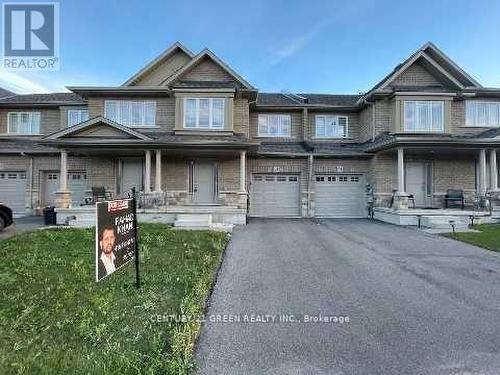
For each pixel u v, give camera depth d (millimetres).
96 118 16438
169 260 8227
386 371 3721
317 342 4375
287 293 6262
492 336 4586
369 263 8578
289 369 3748
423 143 16578
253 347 4230
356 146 21344
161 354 3777
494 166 17562
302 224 16391
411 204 19375
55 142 16219
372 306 5652
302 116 22109
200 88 18219
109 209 5496
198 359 3939
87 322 4562
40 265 7602
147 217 15977
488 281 7141
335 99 23688
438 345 4316
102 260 5250
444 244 11148
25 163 20984
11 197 21000
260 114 22188
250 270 7824
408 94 18688
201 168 19375
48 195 21219
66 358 3678
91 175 19312
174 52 20594
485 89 19172
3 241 10625
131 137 16594
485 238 11930
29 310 4949
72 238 11156
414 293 6328
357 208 20281
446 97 18828
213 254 9094
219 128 18312
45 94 23594
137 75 19844
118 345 3951
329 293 6289
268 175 20250
